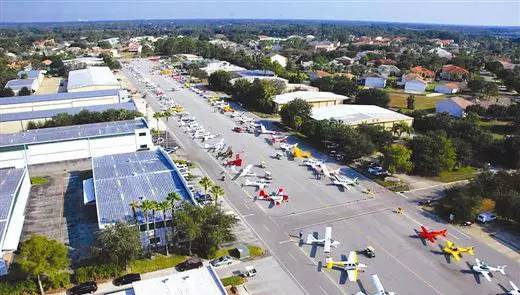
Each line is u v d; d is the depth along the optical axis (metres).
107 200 85.69
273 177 114.38
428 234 84.56
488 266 75.62
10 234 77.31
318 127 140.88
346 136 128.88
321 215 93.81
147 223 75.75
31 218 89.88
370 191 106.44
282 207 97.19
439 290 69.50
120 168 103.00
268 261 76.31
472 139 136.88
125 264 71.06
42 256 63.56
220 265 74.31
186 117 172.25
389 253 79.75
